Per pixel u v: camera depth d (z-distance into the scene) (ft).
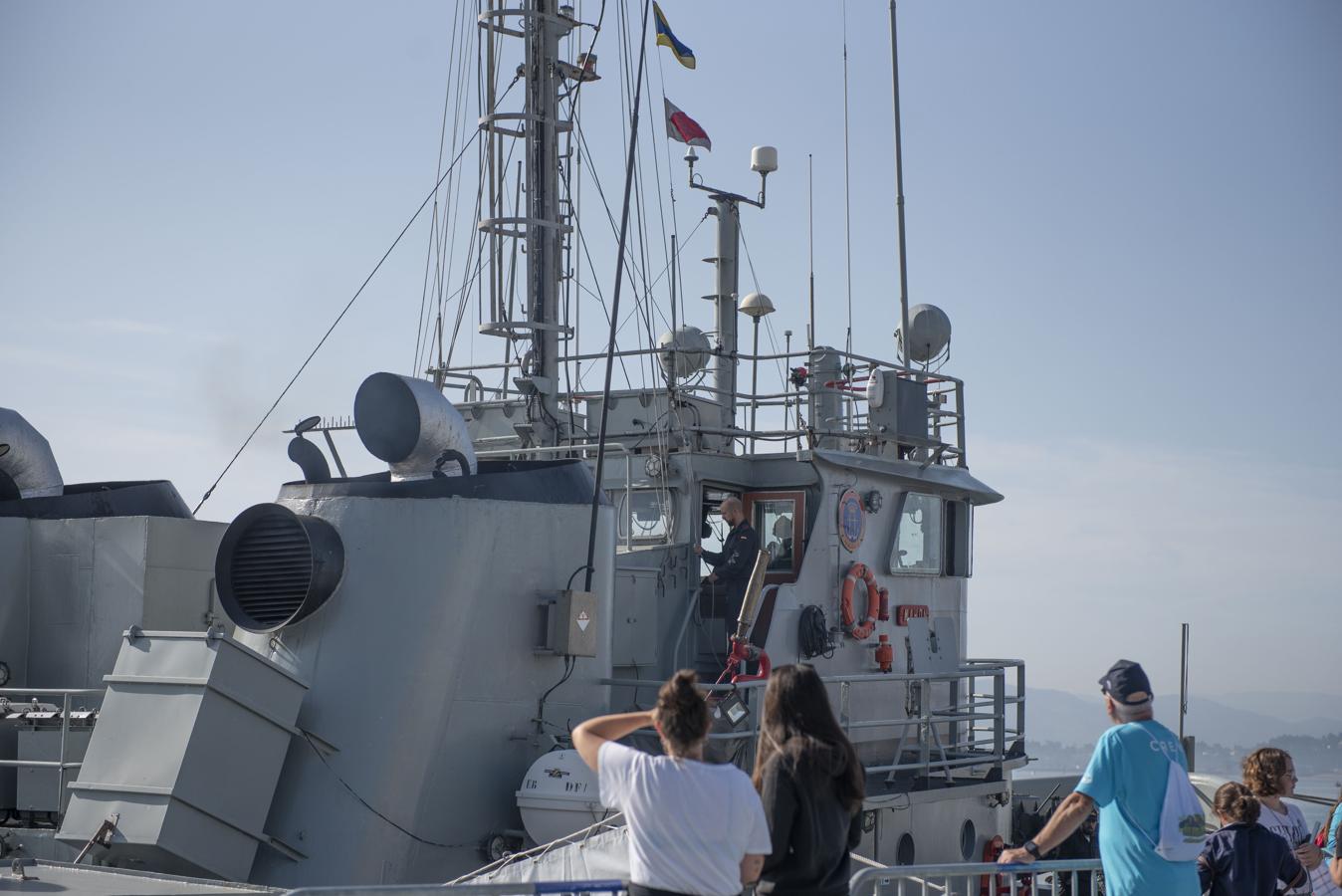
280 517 38.63
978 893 27.22
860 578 55.21
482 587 39.19
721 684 41.78
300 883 36.29
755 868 19.27
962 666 63.16
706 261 65.92
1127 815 24.39
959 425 64.23
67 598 44.57
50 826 38.75
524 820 38.11
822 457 53.57
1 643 44.27
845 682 46.88
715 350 58.44
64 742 37.88
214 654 34.99
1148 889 24.16
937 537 61.57
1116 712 25.22
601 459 40.78
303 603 37.76
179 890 30.42
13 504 46.57
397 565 38.58
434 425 41.68
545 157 54.24
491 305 53.88
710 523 55.36
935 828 53.93
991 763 55.72
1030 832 66.33
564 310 55.62
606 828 34.37
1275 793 29.96
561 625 39.75
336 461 50.29
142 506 47.44
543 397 55.16
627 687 50.16
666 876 18.92
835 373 62.23
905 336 67.21
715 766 19.31
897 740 57.82
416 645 38.11
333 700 37.65
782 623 51.31
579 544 41.32
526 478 41.34
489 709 39.06
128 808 34.06
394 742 37.47
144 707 35.17
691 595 53.21
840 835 19.90
